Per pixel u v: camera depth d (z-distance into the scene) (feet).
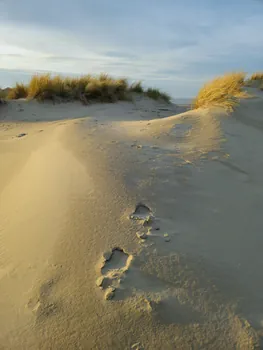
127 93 31.71
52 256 6.88
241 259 6.96
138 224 7.55
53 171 9.99
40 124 19.83
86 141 12.17
